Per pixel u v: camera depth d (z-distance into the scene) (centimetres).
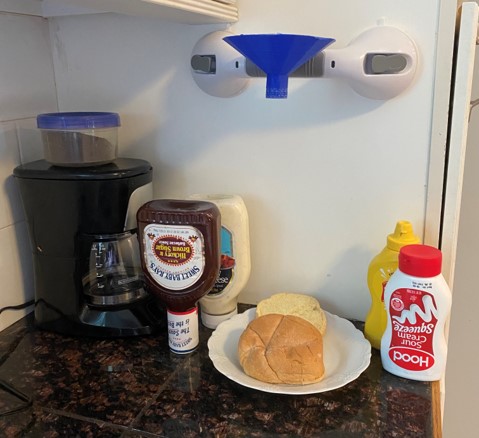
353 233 90
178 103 94
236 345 83
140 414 70
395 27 78
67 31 97
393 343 76
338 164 87
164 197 100
